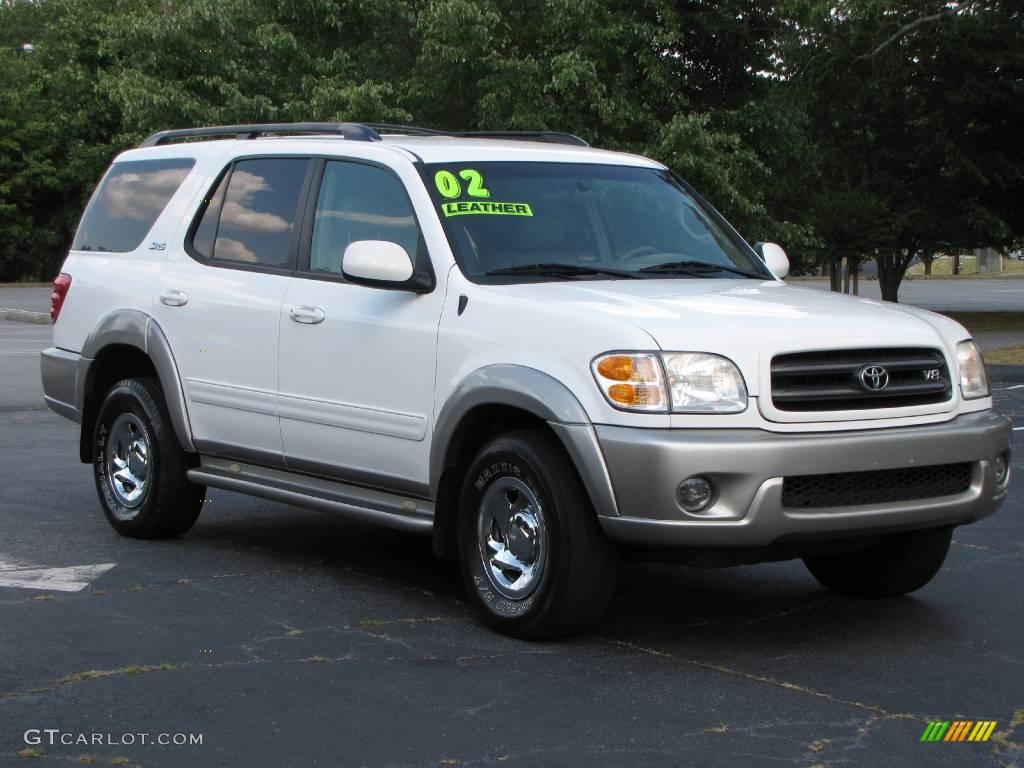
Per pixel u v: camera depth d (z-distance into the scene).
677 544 4.93
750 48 24.30
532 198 6.19
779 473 4.90
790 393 5.06
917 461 5.18
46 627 5.55
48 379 8.00
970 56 28.92
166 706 4.56
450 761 4.07
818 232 28.59
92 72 51.25
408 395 5.80
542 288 5.61
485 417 5.57
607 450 4.96
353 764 4.04
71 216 52.56
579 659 5.16
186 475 7.18
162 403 7.21
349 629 5.56
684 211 6.67
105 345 7.45
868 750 4.20
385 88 22.08
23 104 51.44
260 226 6.80
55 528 7.65
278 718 4.45
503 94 21.42
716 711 4.56
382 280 5.77
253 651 5.23
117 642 5.34
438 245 5.82
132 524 7.32
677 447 4.84
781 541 5.05
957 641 5.52
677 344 5.01
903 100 30.56
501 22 21.95
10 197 52.06
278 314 6.45
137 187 7.74
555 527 5.16
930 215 31.03
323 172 6.56
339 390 6.13
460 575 6.61
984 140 30.77
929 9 28.50
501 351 5.39
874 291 47.72
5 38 60.12
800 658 5.23
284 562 6.86
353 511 6.12
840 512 5.06
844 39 28.00
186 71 23.80
